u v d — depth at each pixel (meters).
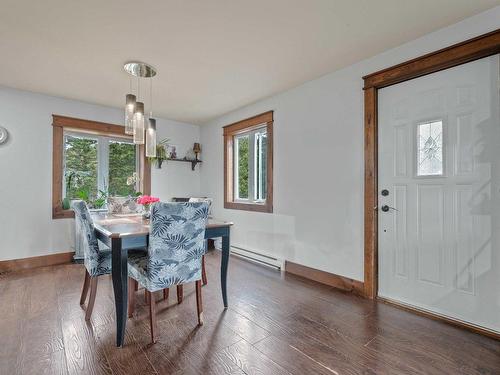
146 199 2.66
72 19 1.95
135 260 2.14
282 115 3.44
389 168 2.46
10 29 2.07
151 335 1.82
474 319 1.98
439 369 1.56
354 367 1.58
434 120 2.18
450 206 2.10
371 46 2.35
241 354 1.71
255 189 4.05
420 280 2.26
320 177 2.99
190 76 2.94
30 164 3.44
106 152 4.16
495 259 1.90
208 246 4.62
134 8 1.83
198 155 5.04
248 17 1.94
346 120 2.74
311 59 2.57
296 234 3.26
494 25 1.86
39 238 3.50
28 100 3.42
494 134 1.90
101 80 3.05
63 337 1.88
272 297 2.58
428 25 2.05
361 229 2.62
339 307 2.36
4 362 1.61
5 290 2.69
